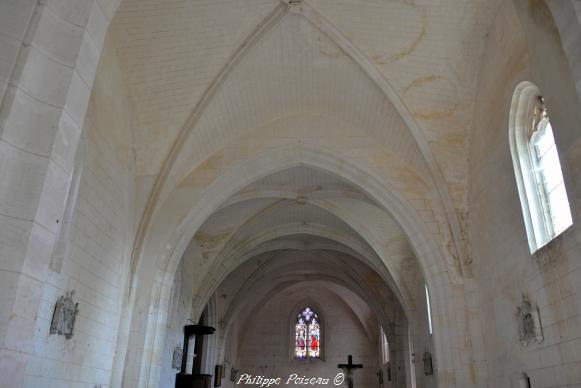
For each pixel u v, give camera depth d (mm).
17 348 4254
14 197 4508
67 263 8828
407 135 13102
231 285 26469
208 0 10422
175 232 13492
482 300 11625
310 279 30344
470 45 11055
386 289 25703
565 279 7520
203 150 13992
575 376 7289
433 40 11219
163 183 13062
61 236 8672
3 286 4254
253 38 11656
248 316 33219
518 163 9445
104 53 10289
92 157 9930
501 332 10375
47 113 4844
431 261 12805
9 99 4617
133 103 12109
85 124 9469
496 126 10461
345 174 14430
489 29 10492
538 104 9102
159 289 13234
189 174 14086
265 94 13617
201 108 12633
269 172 14812
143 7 10156
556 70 6305
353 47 11805
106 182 10828
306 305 34156
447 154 12672
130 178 12570
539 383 8547
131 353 12172
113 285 11469
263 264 26016
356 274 26125
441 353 12078
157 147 12930
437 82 11977
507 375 10078
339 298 33938
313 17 11305
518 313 9383
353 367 30125
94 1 5344
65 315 8688
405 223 13461
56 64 5012
